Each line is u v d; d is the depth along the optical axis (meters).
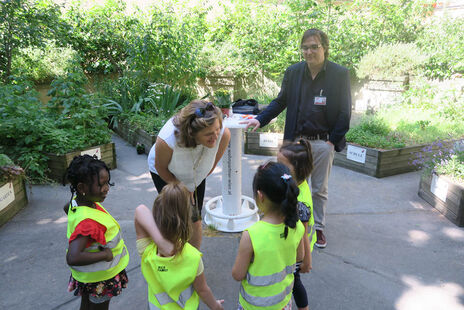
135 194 4.42
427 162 4.38
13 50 6.85
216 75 9.10
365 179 4.97
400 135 5.64
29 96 5.04
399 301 2.59
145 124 6.24
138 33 7.84
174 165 2.24
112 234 1.96
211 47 9.12
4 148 4.71
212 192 4.54
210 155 2.29
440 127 6.06
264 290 1.87
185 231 1.75
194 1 9.23
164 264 1.77
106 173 1.91
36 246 3.24
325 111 3.11
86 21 8.27
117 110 7.27
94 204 2.02
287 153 2.29
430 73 7.82
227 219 3.58
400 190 4.60
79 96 5.59
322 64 3.04
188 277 1.78
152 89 7.30
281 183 1.76
